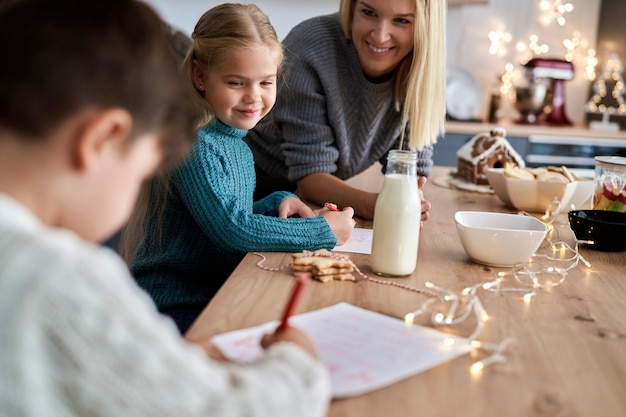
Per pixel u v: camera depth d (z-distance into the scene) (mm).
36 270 596
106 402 601
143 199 1478
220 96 1460
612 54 4125
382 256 1222
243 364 825
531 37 4312
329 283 1169
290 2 4094
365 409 750
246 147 1597
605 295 1184
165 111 710
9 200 630
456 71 4180
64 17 650
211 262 1508
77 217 682
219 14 1458
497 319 1040
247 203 1508
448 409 758
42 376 591
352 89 2047
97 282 616
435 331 970
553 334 990
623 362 903
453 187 2215
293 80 2004
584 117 4406
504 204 1975
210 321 970
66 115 640
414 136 2012
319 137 1999
